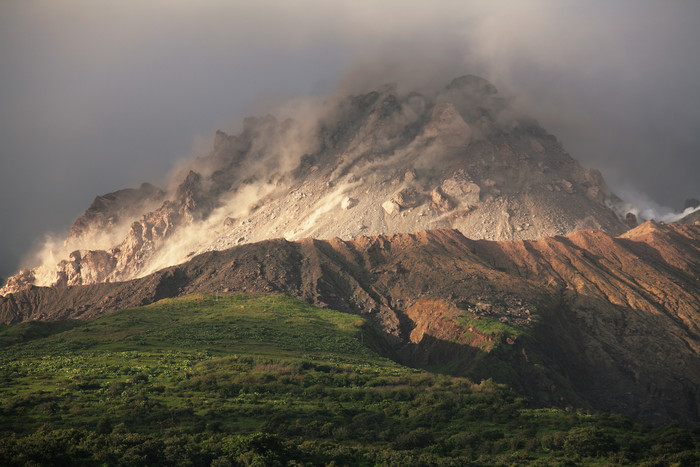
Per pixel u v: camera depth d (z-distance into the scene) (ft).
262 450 590.96
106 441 592.19
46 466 538.06
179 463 564.30
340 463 599.16
